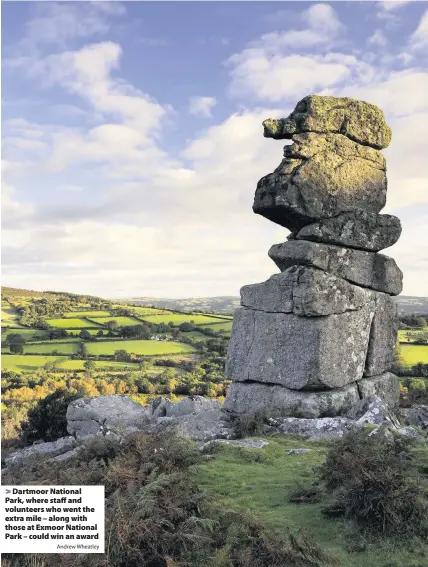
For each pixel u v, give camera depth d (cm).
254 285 1345
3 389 4378
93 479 680
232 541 552
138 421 1457
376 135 1390
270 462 882
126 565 533
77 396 1830
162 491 609
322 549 538
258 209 1317
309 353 1238
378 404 1197
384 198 1412
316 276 1253
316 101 1311
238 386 1339
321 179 1295
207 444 974
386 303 1416
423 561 527
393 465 632
